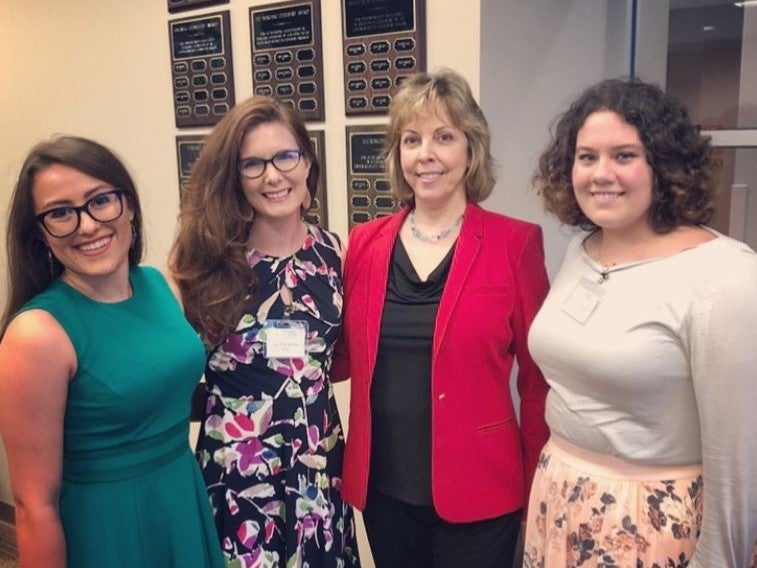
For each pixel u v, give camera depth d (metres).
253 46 2.42
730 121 2.26
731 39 2.21
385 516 1.72
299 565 1.66
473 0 1.94
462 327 1.57
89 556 1.35
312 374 1.67
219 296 1.60
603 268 1.37
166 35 2.64
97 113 2.93
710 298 1.20
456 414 1.59
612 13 2.39
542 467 1.50
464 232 1.62
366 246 1.73
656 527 1.30
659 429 1.30
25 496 1.28
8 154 3.27
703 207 1.31
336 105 2.28
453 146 1.59
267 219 1.65
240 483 1.63
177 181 2.73
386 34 2.10
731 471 1.20
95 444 1.35
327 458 1.72
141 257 1.50
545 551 1.46
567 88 2.30
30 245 1.33
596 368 1.31
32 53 3.07
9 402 1.26
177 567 1.46
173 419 1.46
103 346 1.34
